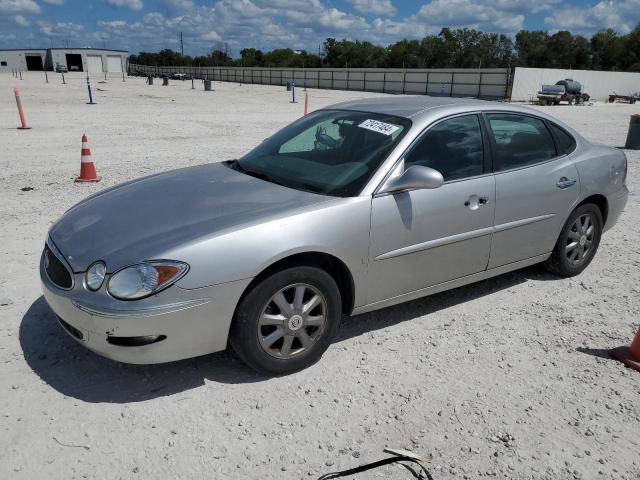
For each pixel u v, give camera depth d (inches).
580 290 187.0
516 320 163.3
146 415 114.5
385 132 149.7
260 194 137.6
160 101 1270.9
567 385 130.5
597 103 1788.9
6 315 155.1
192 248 113.4
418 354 142.3
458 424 115.1
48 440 106.2
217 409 117.2
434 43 4399.6
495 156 162.7
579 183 184.5
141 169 380.5
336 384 127.7
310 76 2864.2
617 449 109.3
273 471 100.6
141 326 110.1
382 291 143.3
